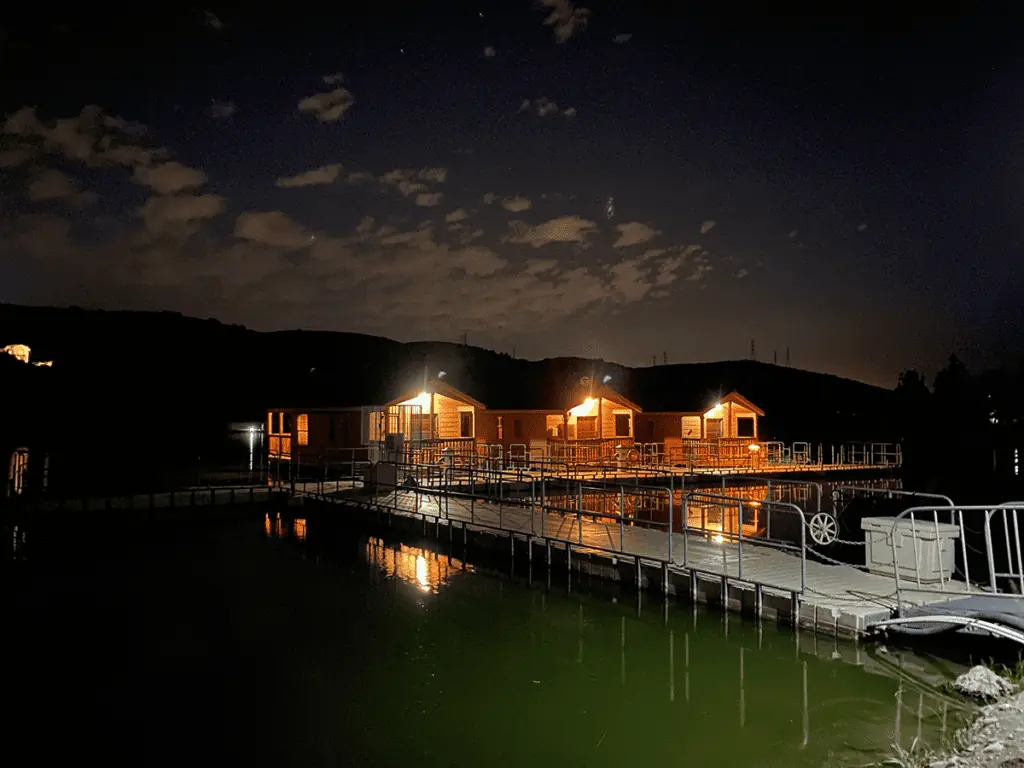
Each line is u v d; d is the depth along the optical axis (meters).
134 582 16.08
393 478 26.98
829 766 7.35
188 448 30.19
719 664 10.62
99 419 28.77
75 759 7.89
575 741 8.26
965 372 66.50
